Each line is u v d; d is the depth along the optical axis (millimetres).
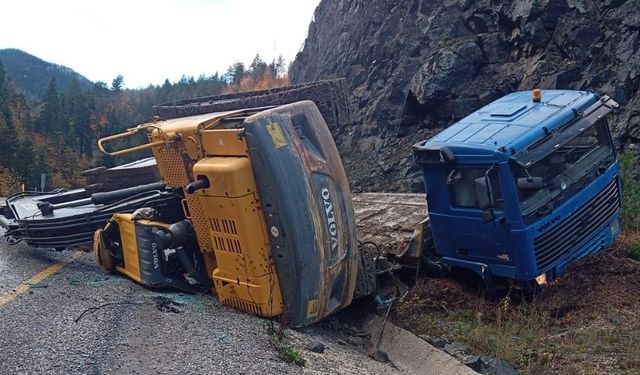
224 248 6348
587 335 7238
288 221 6027
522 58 18531
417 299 8766
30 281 7273
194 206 6770
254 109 6918
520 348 7059
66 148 70000
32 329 5367
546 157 8422
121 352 4965
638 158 13867
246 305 6348
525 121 8688
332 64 30469
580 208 8625
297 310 6234
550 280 8484
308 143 6512
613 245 9508
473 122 9414
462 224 8844
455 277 9453
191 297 6965
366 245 9438
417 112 21062
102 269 8039
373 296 8469
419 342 7180
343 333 7473
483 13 20406
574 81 16516
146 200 7805
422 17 23750
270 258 6188
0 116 65000
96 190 10227
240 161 6051
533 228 8133
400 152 20812
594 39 16500
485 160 8250
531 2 18000
